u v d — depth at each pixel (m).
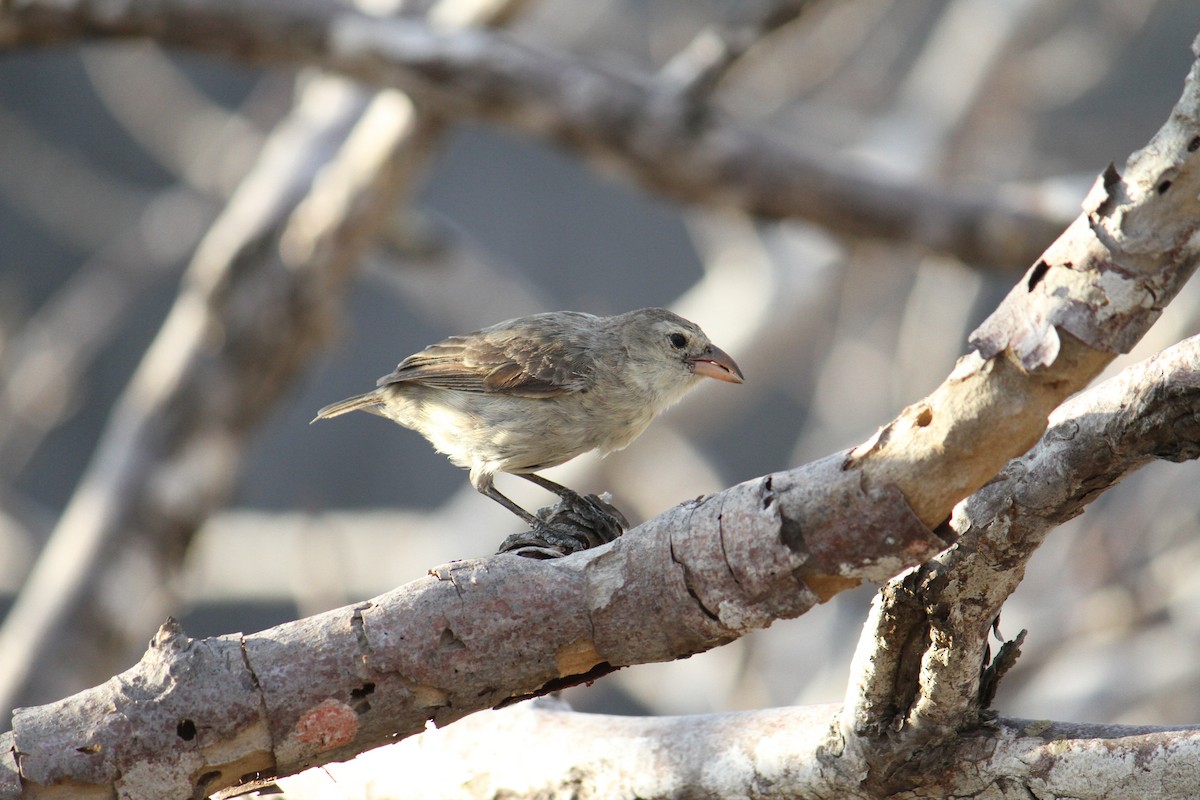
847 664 16.69
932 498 4.48
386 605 4.98
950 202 12.62
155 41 11.95
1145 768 4.89
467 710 5.09
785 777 5.60
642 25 22.58
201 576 18.70
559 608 4.95
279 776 5.12
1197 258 4.00
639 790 5.96
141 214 23.50
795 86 19.80
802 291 18.47
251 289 14.46
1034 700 15.42
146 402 14.49
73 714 4.82
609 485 18.66
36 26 11.70
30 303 34.25
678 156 12.37
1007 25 18.77
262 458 35.81
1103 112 30.55
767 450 34.25
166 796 4.88
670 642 4.95
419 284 20.25
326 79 15.15
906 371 18.25
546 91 12.19
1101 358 4.12
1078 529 16.50
